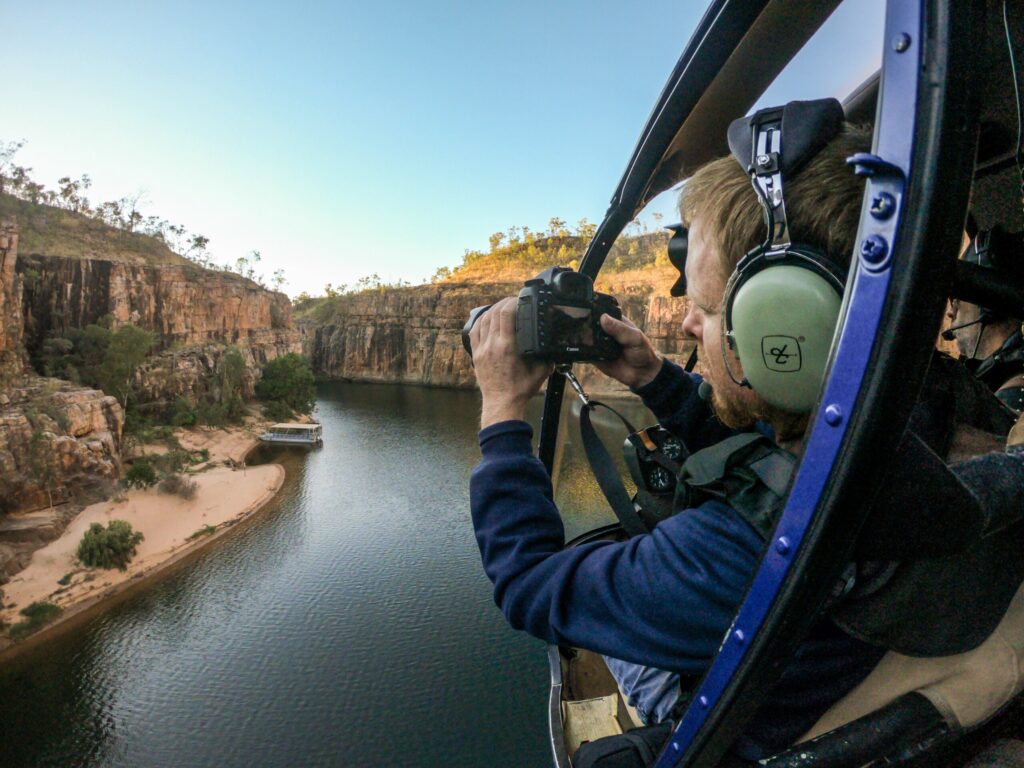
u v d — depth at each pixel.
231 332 107.88
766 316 0.74
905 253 0.57
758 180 0.79
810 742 0.84
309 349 145.75
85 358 72.06
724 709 0.76
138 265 88.94
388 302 139.50
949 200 0.56
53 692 28.12
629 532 1.41
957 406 1.00
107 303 82.12
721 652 0.75
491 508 1.07
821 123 0.76
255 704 27.48
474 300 124.81
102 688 28.44
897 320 0.57
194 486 53.03
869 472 0.60
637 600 0.83
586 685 1.83
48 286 76.75
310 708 27.20
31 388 56.75
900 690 0.88
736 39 1.26
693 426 1.55
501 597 1.02
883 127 0.60
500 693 28.20
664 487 1.35
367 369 138.50
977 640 0.82
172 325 92.94
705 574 0.78
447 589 38.31
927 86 0.56
